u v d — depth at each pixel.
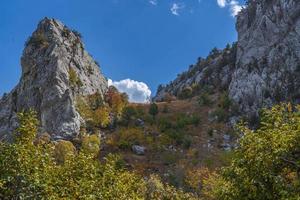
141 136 140.62
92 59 179.88
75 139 127.88
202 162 120.44
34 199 21.48
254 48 144.38
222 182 25.03
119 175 28.50
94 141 128.75
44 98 135.00
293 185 20.78
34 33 163.00
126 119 153.88
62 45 157.75
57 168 25.05
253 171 21.83
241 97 143.50
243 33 156.00
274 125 23.91
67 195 23.42
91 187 24.27
